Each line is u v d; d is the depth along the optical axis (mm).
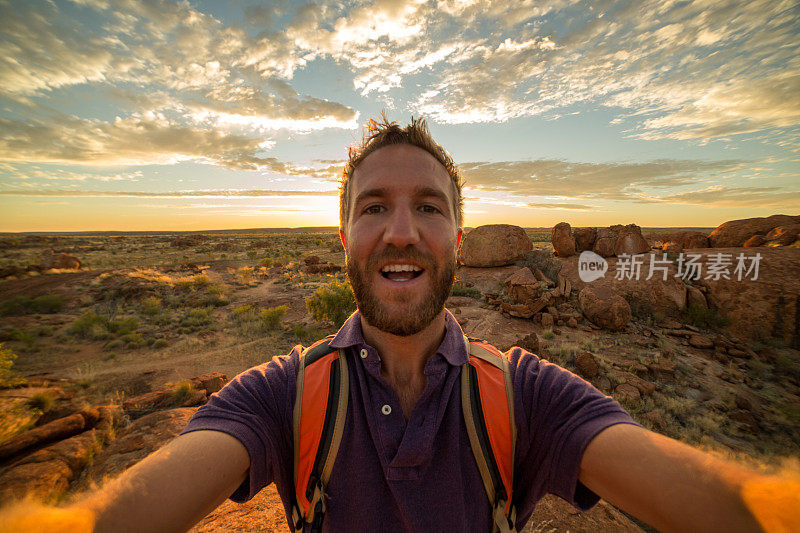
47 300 19031
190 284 24766
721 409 9188
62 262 32031
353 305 15359
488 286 19562
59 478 4742
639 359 11367
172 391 8531
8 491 4281
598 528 3029
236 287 25891
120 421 6828
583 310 15078
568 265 19078
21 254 46250
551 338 13133
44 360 12266
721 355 12500
